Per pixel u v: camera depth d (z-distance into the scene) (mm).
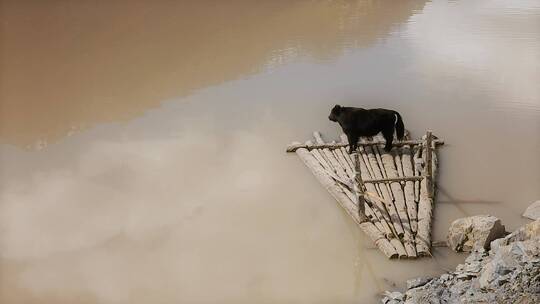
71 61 19000
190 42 20297
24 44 20562
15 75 17969
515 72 16344
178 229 10508
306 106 14891
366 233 10086
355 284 9008
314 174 11938
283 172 12109
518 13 21438
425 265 9281
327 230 10320
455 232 9523
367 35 20031
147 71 17891
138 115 15031
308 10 23547
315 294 8859
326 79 16500
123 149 13273
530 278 7723
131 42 20531
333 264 9469
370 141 12820
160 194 11516
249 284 9141
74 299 9008
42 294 9141
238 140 13383
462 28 20172
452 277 8555
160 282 9281
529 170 11695
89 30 21906
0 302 9000
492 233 9312
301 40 19938
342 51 18656
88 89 16828
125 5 25078
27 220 10922
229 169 12250
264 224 10547
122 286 9234
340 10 23328
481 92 15219
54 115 15281
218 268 9531
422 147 12398
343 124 12141
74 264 9773
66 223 10797
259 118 14383
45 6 24969
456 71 16594
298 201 11156
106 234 10469
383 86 15844
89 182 12047
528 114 13969
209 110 14992
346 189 11180
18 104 16000
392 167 11750
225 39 20438
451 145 12742
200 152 12938
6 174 12500
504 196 10922
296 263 9547
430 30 20156
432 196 10797
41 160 13039
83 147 13523
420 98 15023
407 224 10016
